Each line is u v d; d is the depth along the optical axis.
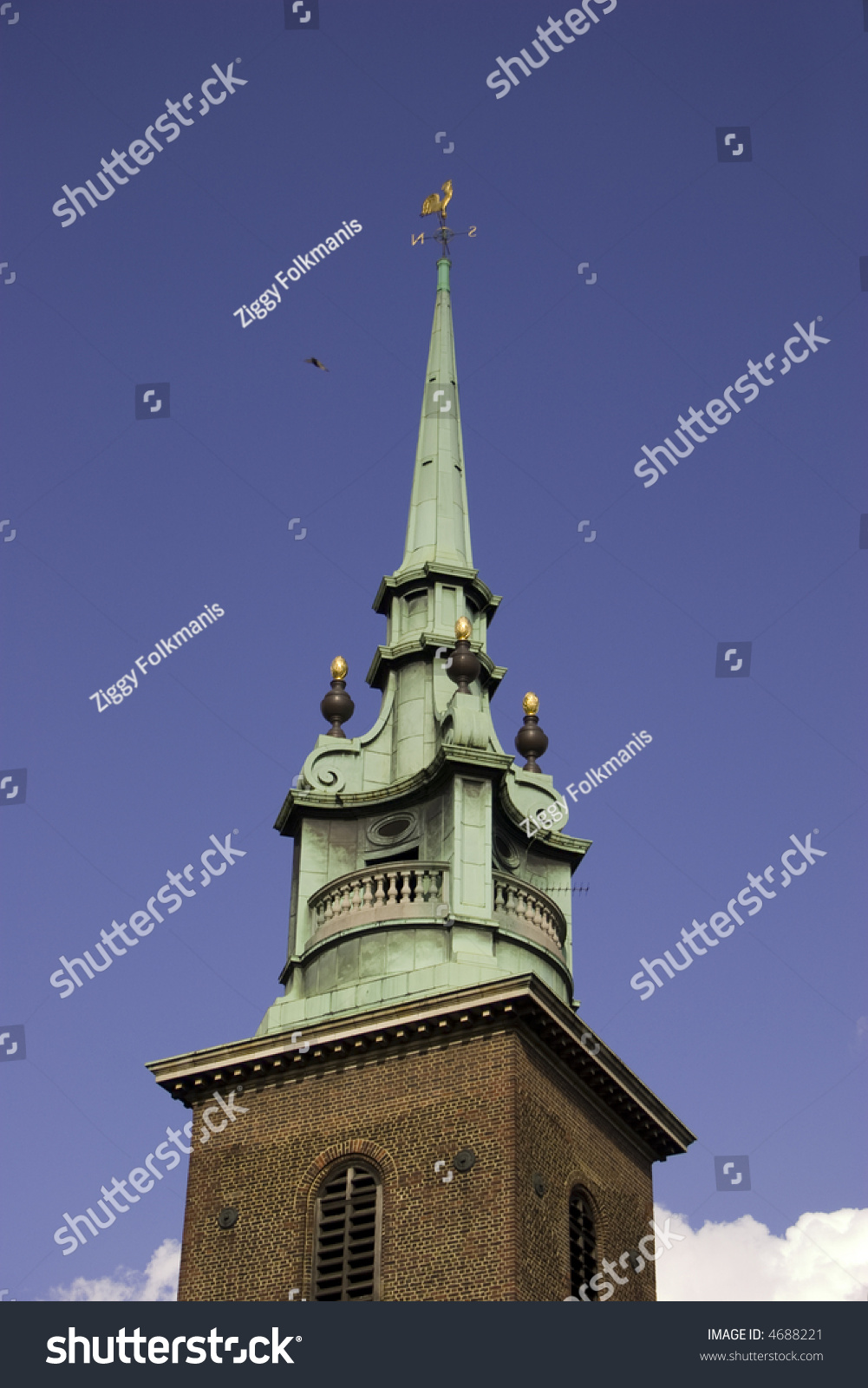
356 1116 42.81
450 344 59.66
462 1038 42.69
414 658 51.53
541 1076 43.03
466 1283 39.38
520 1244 39.66
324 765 49.69
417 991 43.59
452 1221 40.31
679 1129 47.25
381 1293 40.03
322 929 46.28
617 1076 45.16
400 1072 42.94
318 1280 40.88
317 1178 42.31
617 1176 45.12
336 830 48.91
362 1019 43.31
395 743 50.38
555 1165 42.28
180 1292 42.06
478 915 44.88
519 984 42.12
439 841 47.06
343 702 51.91
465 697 48.19
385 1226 40.94
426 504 55.31
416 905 45.31
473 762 46.94
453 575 52.81
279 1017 45.00
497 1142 40.94
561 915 47.56
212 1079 44.69
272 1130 43.56
